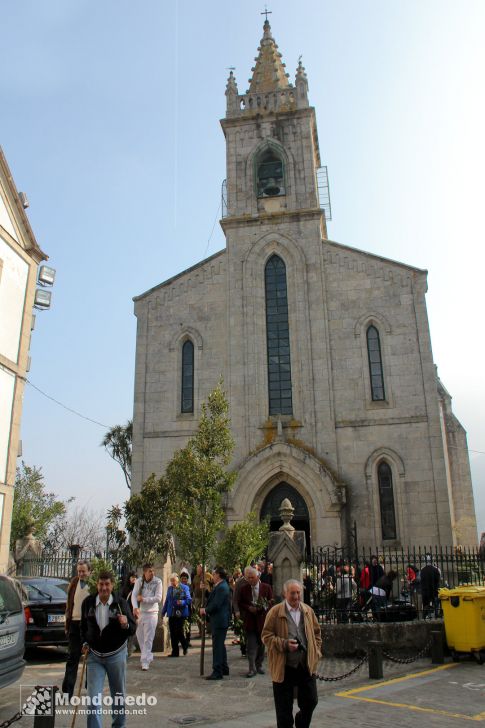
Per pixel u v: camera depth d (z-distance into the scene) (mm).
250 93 36312
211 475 16219
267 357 31234
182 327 32344
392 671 14250
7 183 21031
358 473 28750
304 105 35000
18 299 21797
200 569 17812
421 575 19188
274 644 8461
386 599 18016
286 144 34625
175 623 16766
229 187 34406
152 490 18266
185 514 15828
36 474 45438
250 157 34719
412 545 27375
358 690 12320
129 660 16078
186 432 30609
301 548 17469
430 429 28609
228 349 31391
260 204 33844
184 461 16344
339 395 29953
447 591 15672
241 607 14039
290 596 8719
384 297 30859
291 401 30453
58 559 28375
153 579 15336
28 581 18031
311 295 31547
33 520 38156
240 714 10594
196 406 30953
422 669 14430
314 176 33844
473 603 15180
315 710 10727
